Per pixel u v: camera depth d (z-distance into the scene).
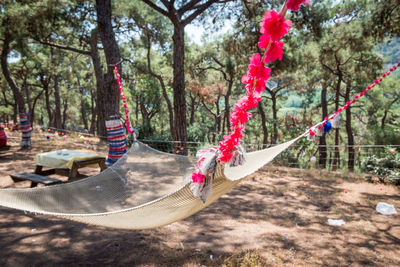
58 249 3.99
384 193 7.49
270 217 5.67
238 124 1.99
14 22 11.16
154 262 3.79
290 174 9.77
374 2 10.01
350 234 4.92
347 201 6.80
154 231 4.80
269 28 1.15
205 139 18.25
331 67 15.77
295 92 24.14
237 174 3.17
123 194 5.09
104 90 8.49
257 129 26.61
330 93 21.70
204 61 22.45
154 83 23.06
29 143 12.54
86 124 33.91
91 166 7.32
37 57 24.64
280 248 4.34
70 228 4.71
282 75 20.80
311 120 24.95
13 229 4.52
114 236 4.53
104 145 14.38
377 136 16.47
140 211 2.94
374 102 21.50
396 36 10.09
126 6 15.12
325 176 9.50
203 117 37.78
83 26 14.29
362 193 7.48
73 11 12.30
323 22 11.59
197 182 2.47
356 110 25.41
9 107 44.22
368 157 9.75
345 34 12.70
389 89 21.48
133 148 5.88
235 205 6.37
